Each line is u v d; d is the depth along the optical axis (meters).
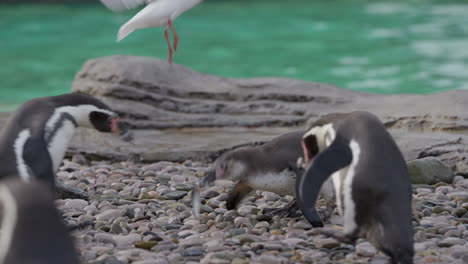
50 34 33.44
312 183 7.18
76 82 17.20
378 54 28.23
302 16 36.94
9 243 5.46
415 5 39.38
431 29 32.75
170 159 14.04
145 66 16.86
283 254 8.18
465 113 13.92
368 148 7.27
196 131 15.59
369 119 7.62
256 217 9.79
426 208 10.21
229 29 33.91
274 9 39.19
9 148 7.96
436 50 28.56
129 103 16.20
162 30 33.66
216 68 26.53
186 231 9.19
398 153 7.37
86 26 35.16
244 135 15.01
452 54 27.81
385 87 23.64
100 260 7.95
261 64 27.02
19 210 5.54
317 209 9.98
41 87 24.34
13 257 5.43
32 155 7.99
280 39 31.45
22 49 30.39
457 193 11.02
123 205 10.65
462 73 25.05
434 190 11.56
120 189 11.83
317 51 29.03
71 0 41.84
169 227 9.50
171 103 16.34
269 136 14.77
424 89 23.27
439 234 9.09
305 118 15.45
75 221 9.81
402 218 6.98
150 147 14.39
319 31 33.06
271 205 10.56
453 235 8.97
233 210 10.09
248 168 9.27
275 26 34.41
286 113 15.82
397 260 6.96
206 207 10.33
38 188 5.76
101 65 17.02
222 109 16.22
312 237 8.88
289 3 41.03
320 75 25.31
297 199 8.99
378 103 15.50
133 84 16.42
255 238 8.78
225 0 42.31
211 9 39.56
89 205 10.68
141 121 15.80
